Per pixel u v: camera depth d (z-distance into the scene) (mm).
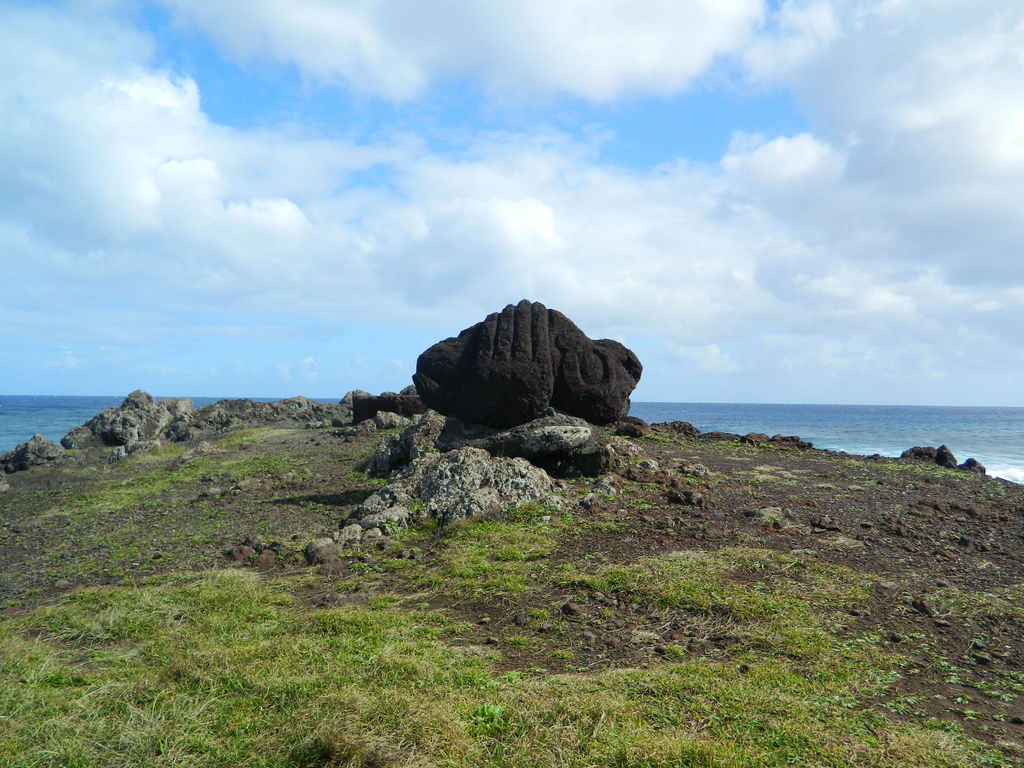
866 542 9688
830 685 5441
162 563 10344
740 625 6668
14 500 19578
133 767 4371
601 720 4637
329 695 5016
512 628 6910
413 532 10633
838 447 43438
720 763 4137
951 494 13734
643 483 12688
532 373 15211
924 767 4266
